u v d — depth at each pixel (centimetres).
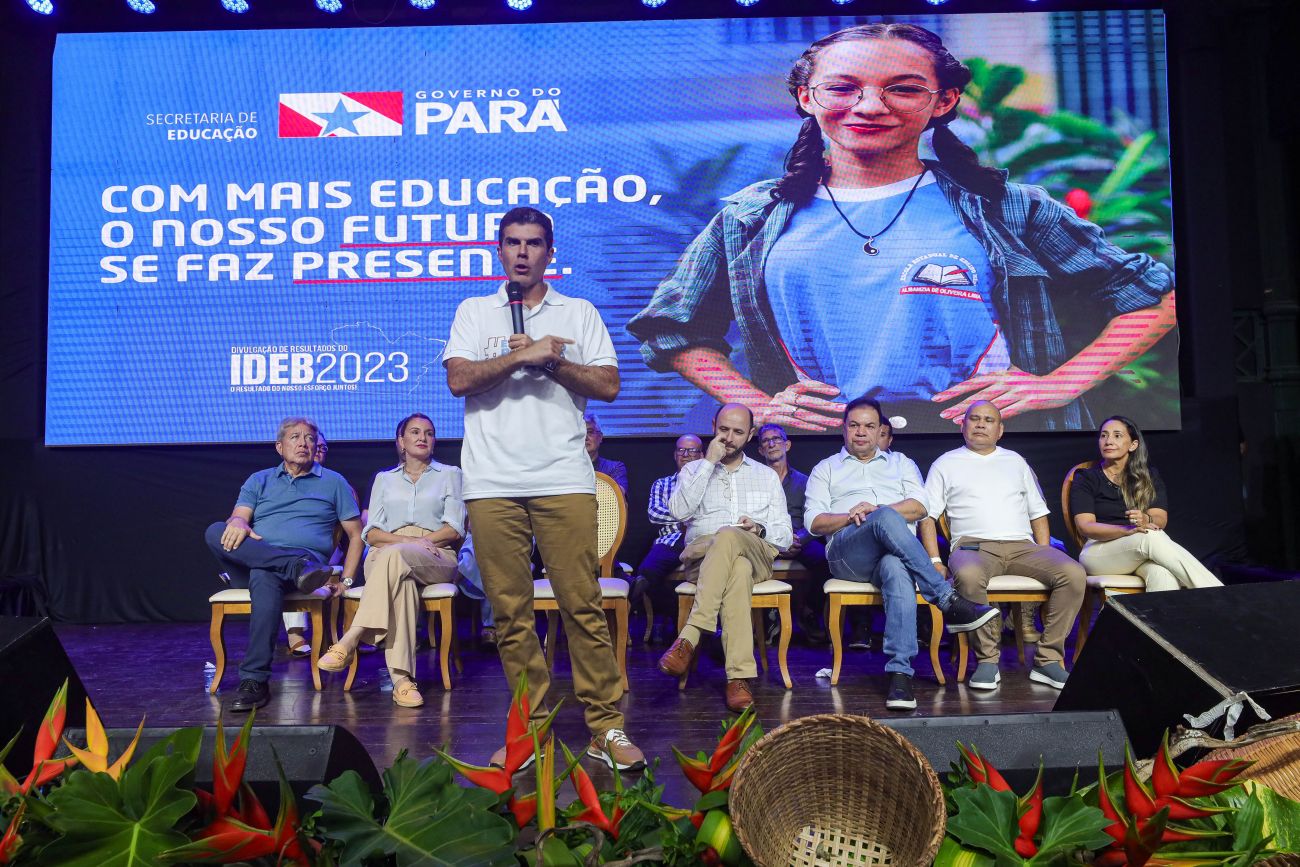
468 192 478
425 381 473
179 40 482
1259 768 101
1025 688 311
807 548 403
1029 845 84
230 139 480
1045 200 470
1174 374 462
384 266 476
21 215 490
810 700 292
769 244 473
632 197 477
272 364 475
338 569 378
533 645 216
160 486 481
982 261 468
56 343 477
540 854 80
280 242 477
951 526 344
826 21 477
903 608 288
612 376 215
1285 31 497
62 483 482
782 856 89
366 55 481
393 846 81
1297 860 86
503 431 213
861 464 349
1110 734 114
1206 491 471
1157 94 472
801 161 475
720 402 470
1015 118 473
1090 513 343
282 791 83
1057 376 464
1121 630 134
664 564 402
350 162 479
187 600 480
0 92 489
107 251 478
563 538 212
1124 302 465
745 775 87
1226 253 479
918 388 465
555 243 477
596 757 213
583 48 480
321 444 370
